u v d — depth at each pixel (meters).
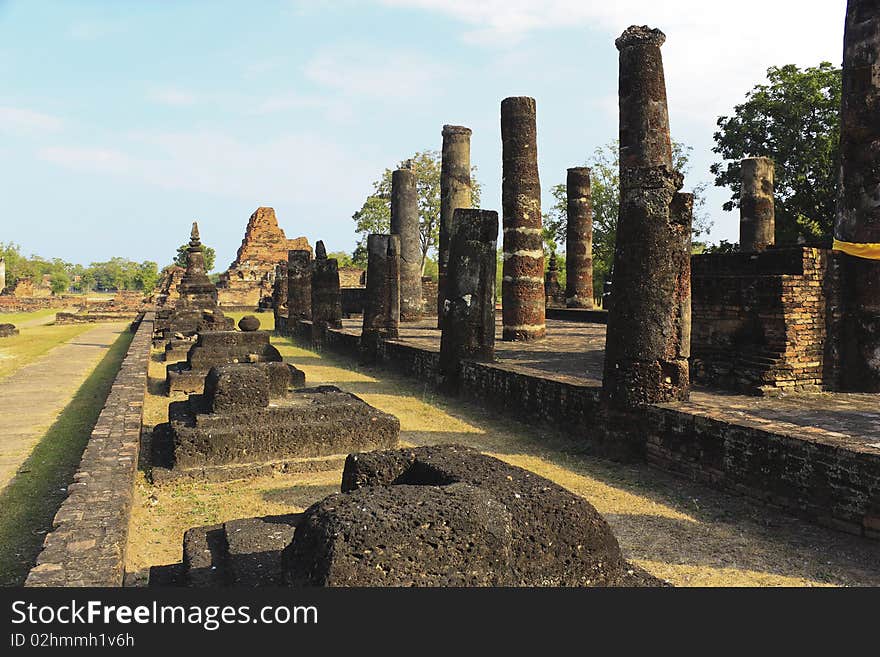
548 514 3.43
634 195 7.25
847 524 5.16
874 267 8.14
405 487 3.40
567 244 25.33
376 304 15.34
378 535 3.00
